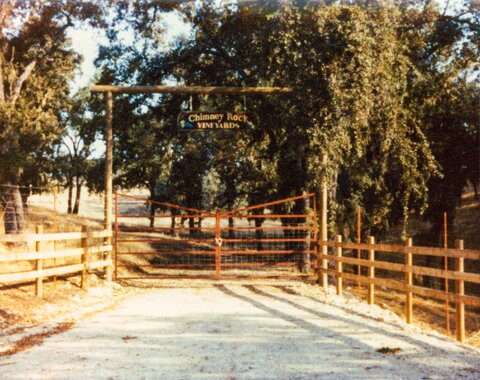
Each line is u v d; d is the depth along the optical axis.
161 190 39.47
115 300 11.74
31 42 20.34
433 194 23.09
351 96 13.70
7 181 17.28
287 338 7.63
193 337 7.66
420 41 18.73
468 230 34.56
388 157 17.23
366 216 22.16
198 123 14.64
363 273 26.09
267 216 14.34
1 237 10.34
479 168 22.45
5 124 17.34
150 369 5.88
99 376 5.59
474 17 20.41
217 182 41.09
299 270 17.66
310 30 14.17
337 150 13.97
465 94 20.50
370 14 14.53
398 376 5.61
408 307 9.63
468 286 26.42
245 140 20.69
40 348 6.90
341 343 7.31
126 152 23.70
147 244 25.67
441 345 7.30
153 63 18.97
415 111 18.20
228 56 18.22
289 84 14.32
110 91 14.46
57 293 11.51
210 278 15.35
